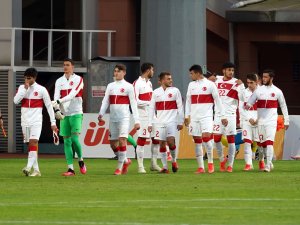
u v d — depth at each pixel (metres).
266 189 40.44
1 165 57.84
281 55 85.94
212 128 49.91
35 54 79.19
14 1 77.81
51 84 78.38
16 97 47.84
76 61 80.12
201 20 73.00
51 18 79.88
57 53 79.75
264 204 35.22
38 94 47.84
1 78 76.12
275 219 31.42
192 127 49.84
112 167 56.09
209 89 49.50
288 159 66.19
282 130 66.12
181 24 72.25
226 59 82.81
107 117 66.00
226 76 51.66
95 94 74.69
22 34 78.31
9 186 42.03
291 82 86.12
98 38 80.94
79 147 48.84
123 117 48.59
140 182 43.78
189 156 65.56
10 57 76.81
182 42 72.31
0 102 75.88
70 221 30.92
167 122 49.78
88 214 32.53
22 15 78.81
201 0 73.00
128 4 81.25
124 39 81.38
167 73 49.84
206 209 33.75
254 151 61.50
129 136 56.69
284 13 79.38
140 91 51.88
